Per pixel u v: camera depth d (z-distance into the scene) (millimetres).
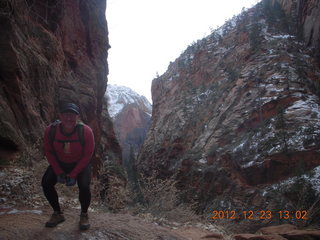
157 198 6195
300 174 16891
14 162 5348
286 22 37844
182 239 3797
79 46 12383
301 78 26781
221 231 5586
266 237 4578
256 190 18984
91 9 13789
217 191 22656
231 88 33469
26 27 7766
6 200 4137
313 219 7883
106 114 20375
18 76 6582
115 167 12320
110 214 4348
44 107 7875
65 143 2922
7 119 5797
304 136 19922
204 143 30422
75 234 3057
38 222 3385
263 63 31594
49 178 3119
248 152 22219
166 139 44062
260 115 25953
